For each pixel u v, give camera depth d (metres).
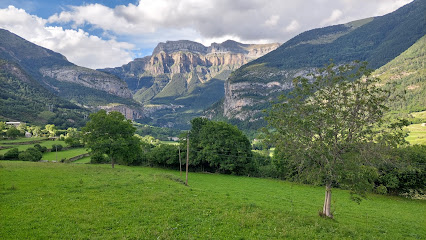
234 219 22.25
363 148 23.44
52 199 23.72
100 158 86.88
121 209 22.38
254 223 21.41
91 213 20.61
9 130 132.38
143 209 22.70
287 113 27.78
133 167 79.31
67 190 27.72
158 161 80.81
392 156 25.30
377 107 23.59
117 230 17.73
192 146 79.50
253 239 18.06
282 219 23.39
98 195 26.48
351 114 24.42
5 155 87.06
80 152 112.44
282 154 29.56
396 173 51.72
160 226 19.06
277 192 48.56
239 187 52.00
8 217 18.12
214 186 50.44
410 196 54.03
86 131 62.06
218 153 75.94
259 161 92.75
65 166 52.38
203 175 71.25
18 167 44.31
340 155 24.69
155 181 37.59
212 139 77.44
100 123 61.38
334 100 25.44
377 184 55.03
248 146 81.19
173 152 79.38
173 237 17.09
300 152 25.50
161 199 26.86
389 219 32.38
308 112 26.48
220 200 29.75
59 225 17.73
